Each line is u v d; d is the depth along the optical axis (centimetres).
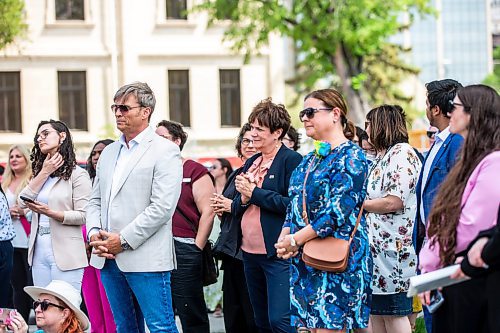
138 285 834
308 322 729
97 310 1079
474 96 595
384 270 867
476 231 580
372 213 868
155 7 4116
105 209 852
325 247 709
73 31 4053
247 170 921
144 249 831
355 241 722
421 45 9650
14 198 1251
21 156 1254
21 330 777
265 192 862
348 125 909
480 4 10050
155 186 832
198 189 1008
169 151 841
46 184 1023
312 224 714
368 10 3612
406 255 866
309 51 3981
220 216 945
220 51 4175
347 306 716
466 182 592
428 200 762
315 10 3703
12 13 3788
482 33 10094
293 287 745
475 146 591
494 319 560
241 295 1008
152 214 823
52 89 4031
